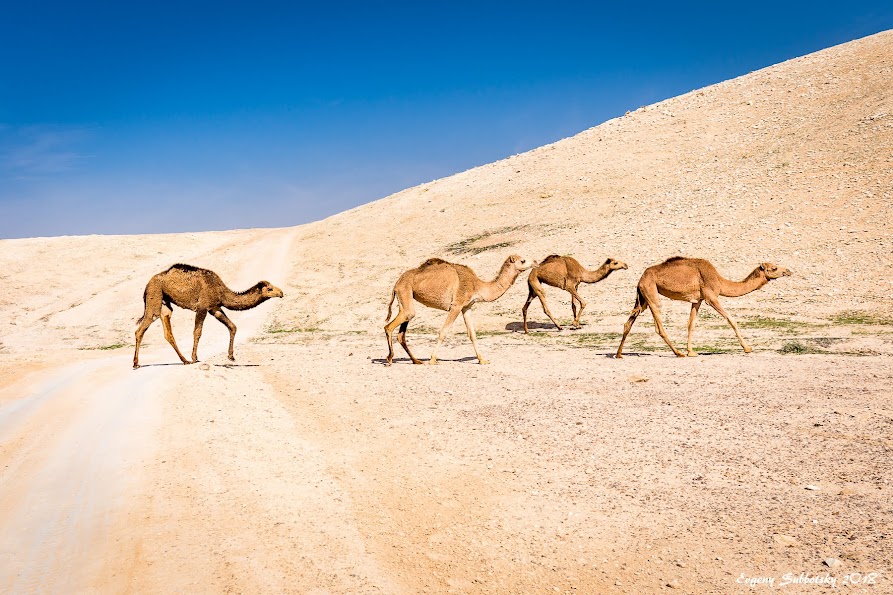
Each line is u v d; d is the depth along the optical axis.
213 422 11.21
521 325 24.91
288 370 17.22
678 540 6.64
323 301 34.84
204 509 7.63
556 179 51.03
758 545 6.40
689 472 8.30
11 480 8.49
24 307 39.00
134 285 43.62
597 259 31.33
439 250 41.34
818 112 44.41
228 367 17.31
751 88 55.78
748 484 7.81
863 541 6.27
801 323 20.02
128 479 8.50
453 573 6.30
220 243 58.81
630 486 8.02
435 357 16.84
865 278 22.84
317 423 11.68
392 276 37.81
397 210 55.22
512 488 8.24
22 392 13.91
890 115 37.81
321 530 7.17
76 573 6.11
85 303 39.44
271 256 49.06
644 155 50.16
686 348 17.42
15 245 54.66
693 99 59.38
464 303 16.55
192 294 16.75
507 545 6.81
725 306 23.11
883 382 11.84
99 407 12.16
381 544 6.89
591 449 9.39
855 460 8.23
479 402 12.42
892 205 27.78
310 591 5.89
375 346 22.69
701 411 10.80
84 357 21.89
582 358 16.81
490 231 42.94
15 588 5.83
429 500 8.02
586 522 7.19
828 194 31.23
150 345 28.44
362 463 9.40
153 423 11.03
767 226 29.70
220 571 6.18
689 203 36.22
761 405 10.88
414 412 11.98
